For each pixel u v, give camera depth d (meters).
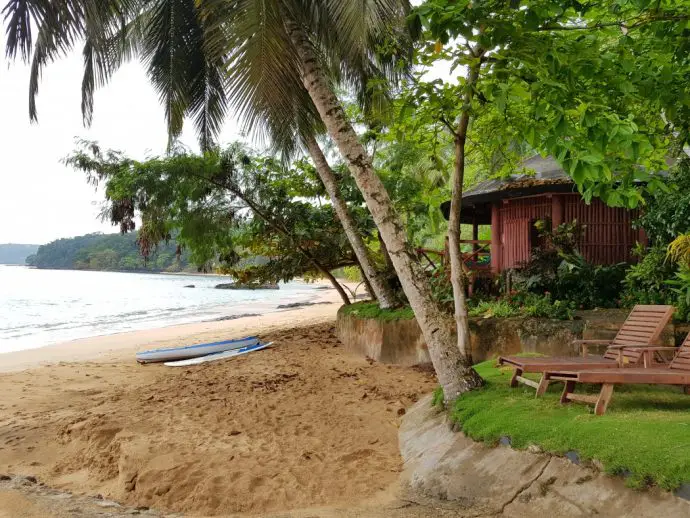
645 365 5.75
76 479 6.34
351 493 5.44
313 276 18.28
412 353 11.38
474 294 12.14
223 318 28.75
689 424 4.53
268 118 7.55
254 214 16.19
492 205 13.46
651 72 6.15
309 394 9.16
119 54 14.48
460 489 4.99
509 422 5.30
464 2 5.55
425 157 16.41
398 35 9.78
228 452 6.40
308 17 10.28
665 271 9.16
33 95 10.75
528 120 7.00
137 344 18.97
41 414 9.01
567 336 9.04
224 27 7.73
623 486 3.99
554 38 6.23
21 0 8.88
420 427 6.68
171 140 14.64
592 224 11.52
